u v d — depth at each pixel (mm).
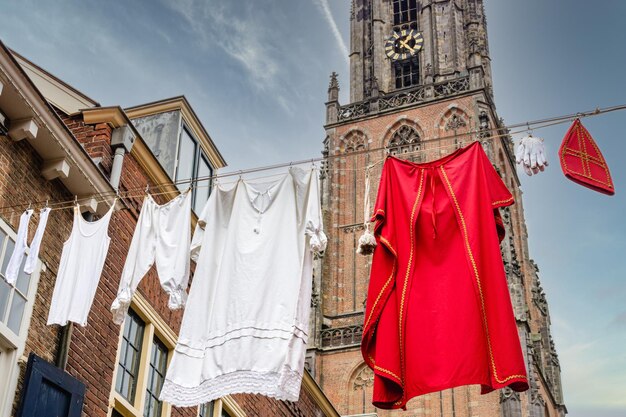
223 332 13781
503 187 14156
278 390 13250
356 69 70438
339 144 64188
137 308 18031
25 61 20125
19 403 14219
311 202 14219
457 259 13586
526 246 67500
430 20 70312
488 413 50062
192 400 13570
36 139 15984
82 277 14539
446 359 12938
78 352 16016
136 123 22844
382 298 13508
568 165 13773
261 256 14164
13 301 14805
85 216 17172
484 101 61688
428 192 14227
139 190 19234
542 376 58469
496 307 13102
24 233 13938
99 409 16219
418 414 51344
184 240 14539
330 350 55469
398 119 63312
